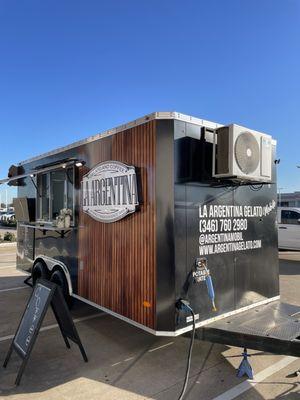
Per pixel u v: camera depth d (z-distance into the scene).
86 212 5.29
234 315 4.47
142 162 4.20
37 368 4.27
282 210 13.99
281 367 4.31
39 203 6.96
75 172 5.62
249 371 4.03
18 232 8.21
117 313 4.58
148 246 4.10
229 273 4.49
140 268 4.20
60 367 4.29
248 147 4.20
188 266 4.05
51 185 6.50
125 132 4.47
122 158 4.52
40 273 6.91
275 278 5.14
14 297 7.61
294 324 4.11
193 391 3.75
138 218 4.25
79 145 5.52
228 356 4.58
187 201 4.07
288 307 4.80
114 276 4.66
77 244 5.58
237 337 3.85
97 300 5.02
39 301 4.21
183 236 4.01
